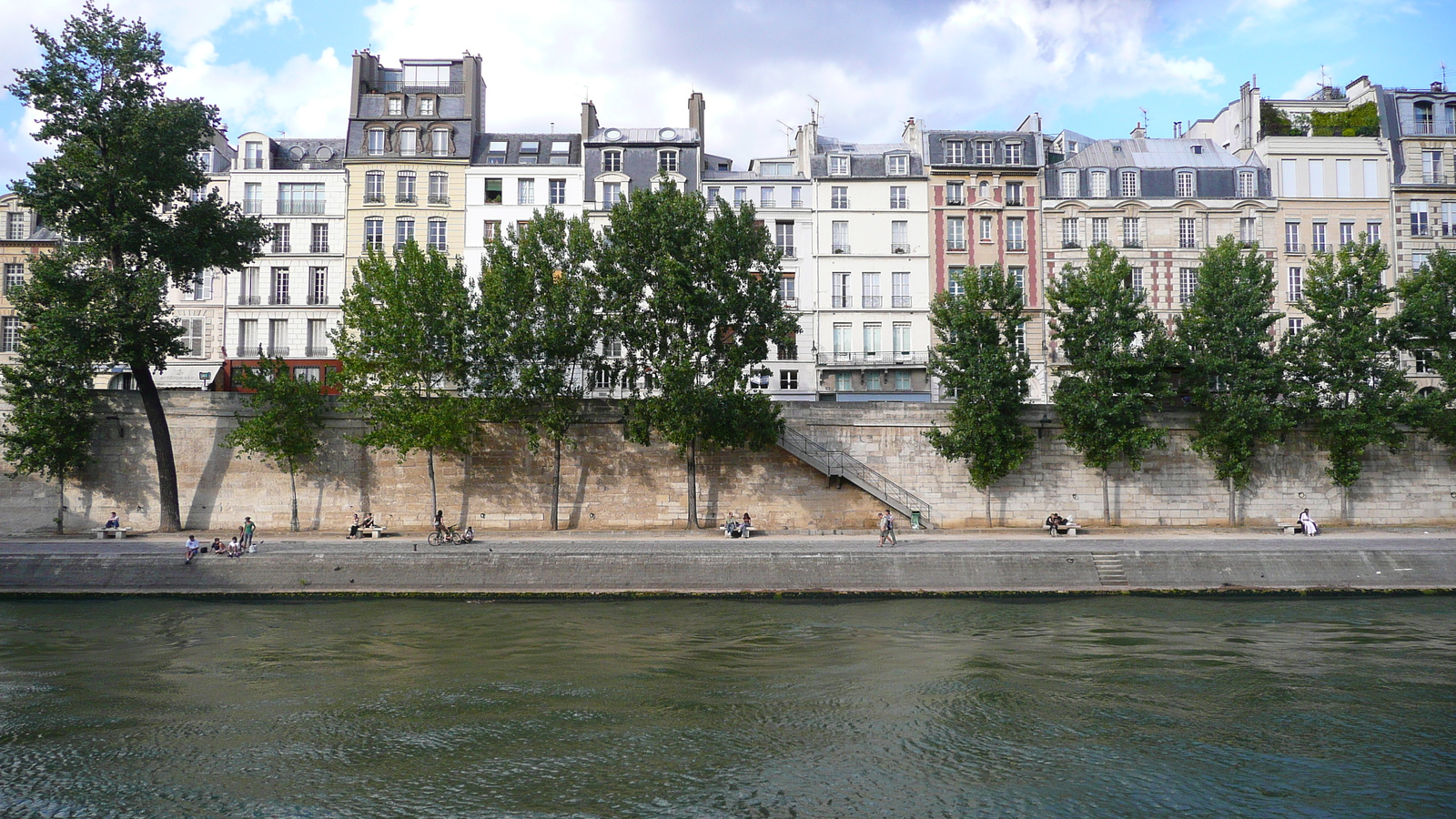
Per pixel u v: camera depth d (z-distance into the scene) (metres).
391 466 40.03
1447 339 41.31
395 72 56.50
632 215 39.19
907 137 58.16
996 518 41.12
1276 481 41.72
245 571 30.98
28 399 36.47
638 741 17.98
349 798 15.57
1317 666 22.56
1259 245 52.81
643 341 39.09
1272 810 15.11
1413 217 53.44
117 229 34.75
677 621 27.36
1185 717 19.19
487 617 27.83
